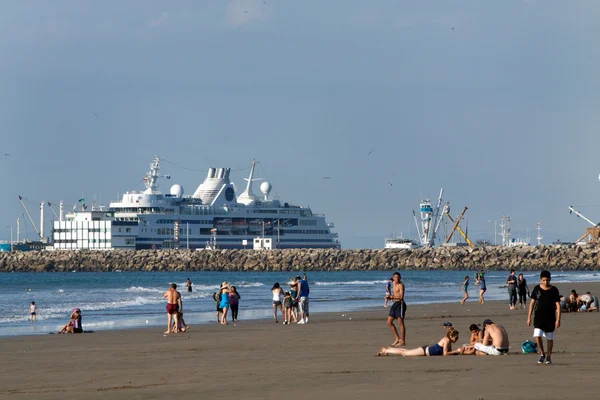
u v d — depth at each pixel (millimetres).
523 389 43875
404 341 70500
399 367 54438
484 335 61688
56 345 78438
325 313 126875
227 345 75125
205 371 55688
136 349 73250
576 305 109125
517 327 87188
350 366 55938
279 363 59188
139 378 52969
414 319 106375
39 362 63562
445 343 60531
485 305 142875
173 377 52969
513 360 56375
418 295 198750
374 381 48344
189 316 126188
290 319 107812
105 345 77938
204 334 88938
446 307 136375
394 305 70500
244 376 52344
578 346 66000
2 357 67500
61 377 54500
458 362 56000
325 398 42938
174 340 82250
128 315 131625
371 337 79938
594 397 41375
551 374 49125
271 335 85000
